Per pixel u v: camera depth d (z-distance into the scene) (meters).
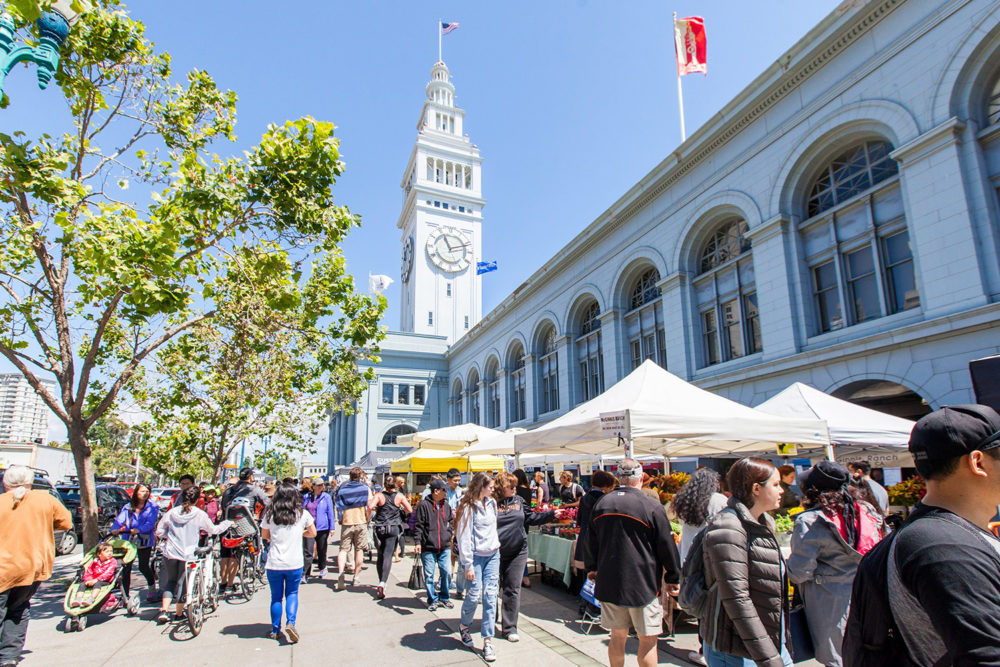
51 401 7.96
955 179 10.54
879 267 12.36
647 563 3.99
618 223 22.20
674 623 6.30
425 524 7.52
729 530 2.76
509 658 5.37
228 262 9.69
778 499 2.98
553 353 28.62
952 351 10.45
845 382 12.56
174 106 9.16
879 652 1.59
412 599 8.01
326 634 6.26
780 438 7.09
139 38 8.41
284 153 8.36
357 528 9.23
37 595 8.99
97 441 44.78
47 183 6.65
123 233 6.79
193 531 6.86
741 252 16.69
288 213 8.62
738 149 16.38
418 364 48.44
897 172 12.21
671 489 10.38
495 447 11.90
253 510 8.95
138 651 5.74
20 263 8.34
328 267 10.49
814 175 14.36
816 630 3.66
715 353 17.42
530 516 8.83
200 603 6.54
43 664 5.38
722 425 6.88
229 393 14.27
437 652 5.57
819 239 14.05
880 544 1.69
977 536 1.46
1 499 5.05
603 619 4.20
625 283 22.12
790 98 14.66
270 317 10.14
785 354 14.05
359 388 16.16
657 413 6.80
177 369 14.92
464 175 69.75
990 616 1.30
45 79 6.00
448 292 62.44
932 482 1.64
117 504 16.00
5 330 8.37
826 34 13.35
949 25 10.95
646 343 21.02
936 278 10.74
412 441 13.73
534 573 10.03
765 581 2.73
